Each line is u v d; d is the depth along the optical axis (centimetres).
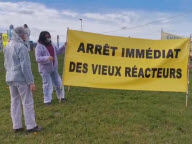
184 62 580
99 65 580
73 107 558
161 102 607
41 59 560
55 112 533
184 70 580
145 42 584
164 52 582
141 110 542
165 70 582
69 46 573
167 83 582
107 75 582
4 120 493
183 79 580
